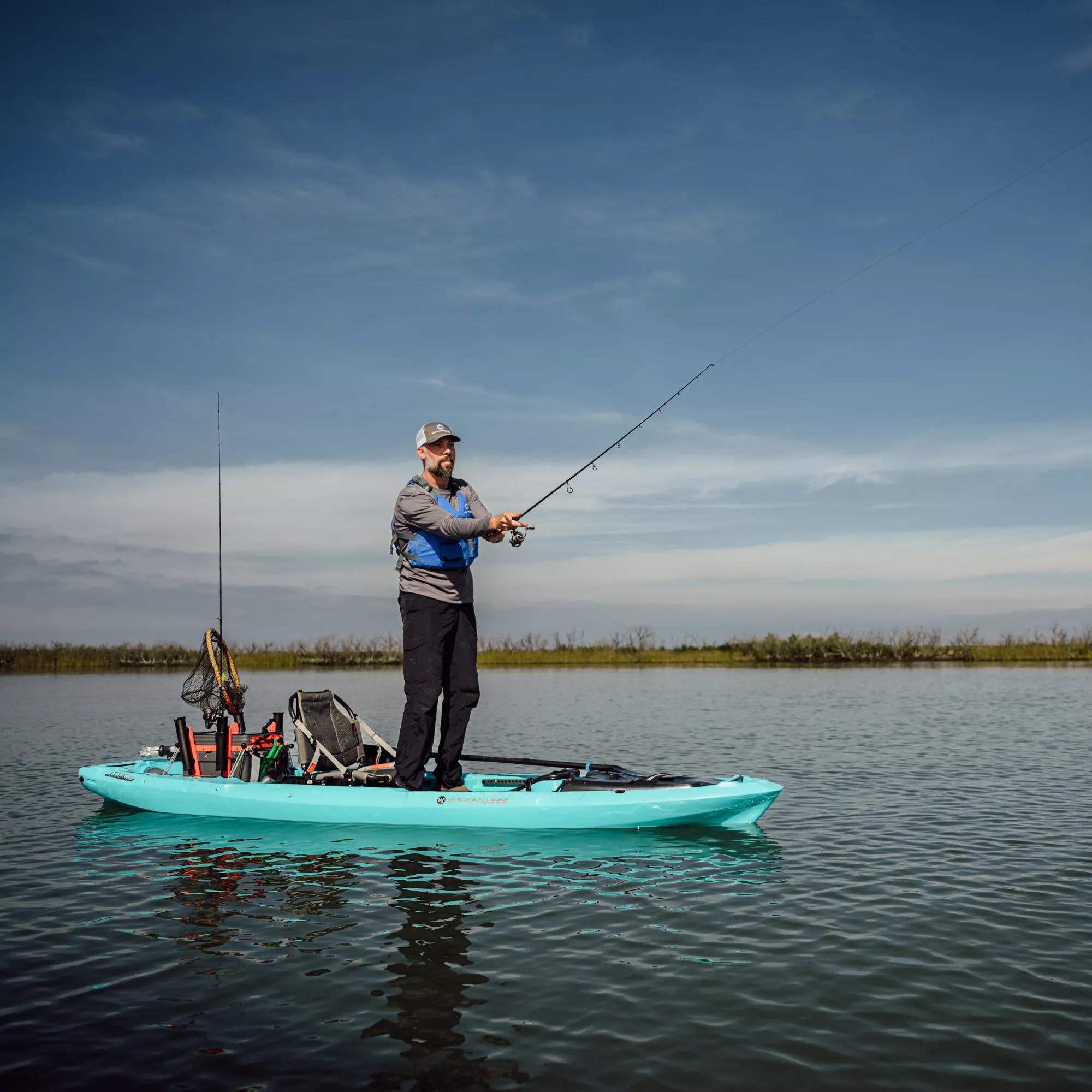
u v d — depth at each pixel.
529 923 5.30
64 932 5.18
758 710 17.86
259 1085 3.45
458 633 8.16
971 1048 3.70
